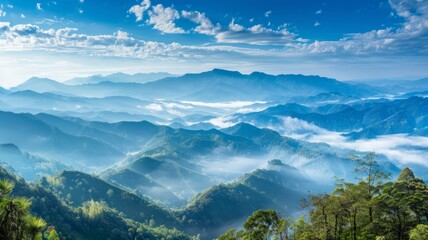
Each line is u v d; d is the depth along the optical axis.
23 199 28.28
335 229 82.69
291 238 91.50
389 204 83.38
